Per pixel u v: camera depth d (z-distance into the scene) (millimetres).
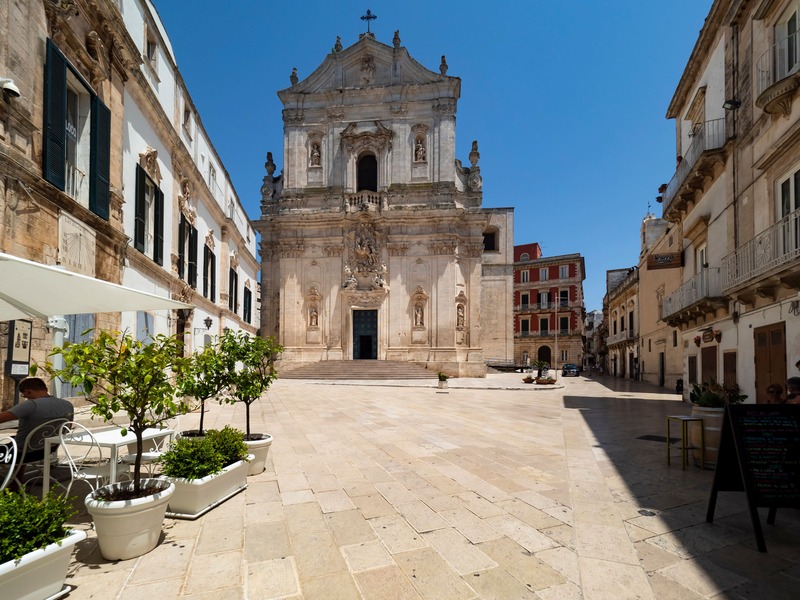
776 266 8914
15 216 7211
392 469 6727
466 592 3396
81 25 9508
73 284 4652
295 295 32625
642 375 31438
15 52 7246
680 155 18469
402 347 31844
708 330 14406
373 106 33344
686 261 17516
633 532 4434
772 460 4332
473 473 6520
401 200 32688
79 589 3387
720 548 4113
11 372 7164
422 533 4422
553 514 4922
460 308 32344
